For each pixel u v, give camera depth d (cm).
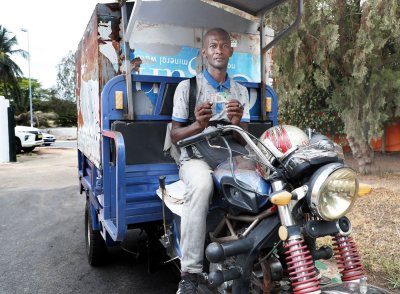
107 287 396
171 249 296
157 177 331
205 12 371
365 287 184
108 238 349
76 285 402
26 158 1689
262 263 213
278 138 211
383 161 1085
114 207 329
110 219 329
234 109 271
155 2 341
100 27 340
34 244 537
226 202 239
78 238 561
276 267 211
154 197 321
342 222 200
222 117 304
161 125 336
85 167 512
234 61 400
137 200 315
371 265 381
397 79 730
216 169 252
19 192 911
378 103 759
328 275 360
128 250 439
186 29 374
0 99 1502
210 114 264
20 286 402
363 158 854
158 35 361
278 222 206
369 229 483
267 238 208
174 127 296
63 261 470
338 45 743
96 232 425
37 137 1891
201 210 241
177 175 337
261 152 209
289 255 197
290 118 1046
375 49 727
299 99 974
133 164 328
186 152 281
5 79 4131
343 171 183
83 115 477
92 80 386
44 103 4797
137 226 336
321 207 183
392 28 689
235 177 226
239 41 401
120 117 332
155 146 334
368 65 755
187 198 248
